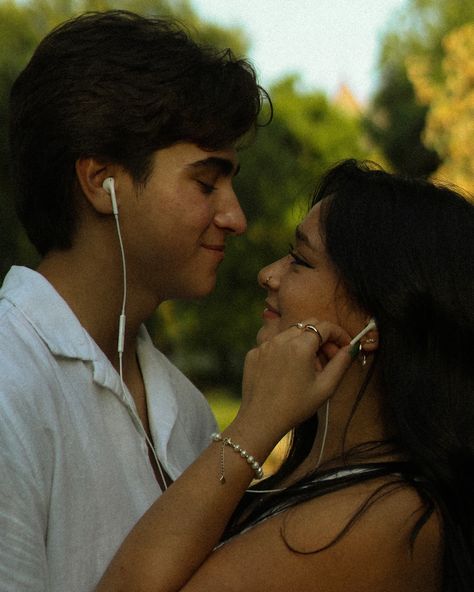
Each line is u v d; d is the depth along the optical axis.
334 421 2.17
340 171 2.23
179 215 2.21
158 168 2.20
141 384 2.48
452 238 2.07
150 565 1.91
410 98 33.72
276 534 1.95
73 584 2.07
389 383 2.06
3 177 11.20
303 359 2.03
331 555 1.91
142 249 2.24
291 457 2.33
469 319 2.04
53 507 2.04
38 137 2.21
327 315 2.12
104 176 2.21
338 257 2.08
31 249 11.16
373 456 2.07
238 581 1.93
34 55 2.23
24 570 1.96
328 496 1.97
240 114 2.24
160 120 2.17
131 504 2.21
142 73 2.17
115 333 2.32
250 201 21.27
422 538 1.93
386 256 2.05
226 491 1.97
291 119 25.77
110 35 2.19
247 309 22.34
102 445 2.17
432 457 1.99
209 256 2.29
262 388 2.04
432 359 2.05
